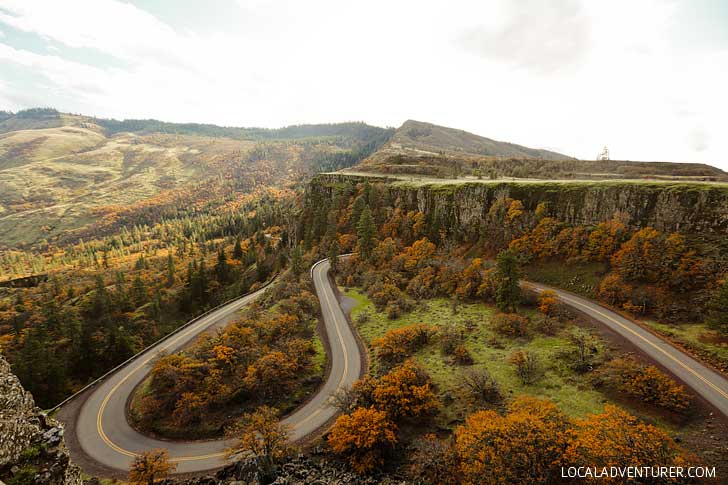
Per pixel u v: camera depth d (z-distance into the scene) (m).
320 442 40.72
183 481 36.75
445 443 35.81
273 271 126.88
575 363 44.25
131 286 132.75
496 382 42.22
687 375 39.38
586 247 72.25
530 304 62.59
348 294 85.38
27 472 18.00
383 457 36.56
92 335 88.19
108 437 45.38
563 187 83.31
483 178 133.12
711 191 62.34
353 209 128.38
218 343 57.97
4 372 20.44
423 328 58.00
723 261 54.78
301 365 53.69
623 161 168.62
